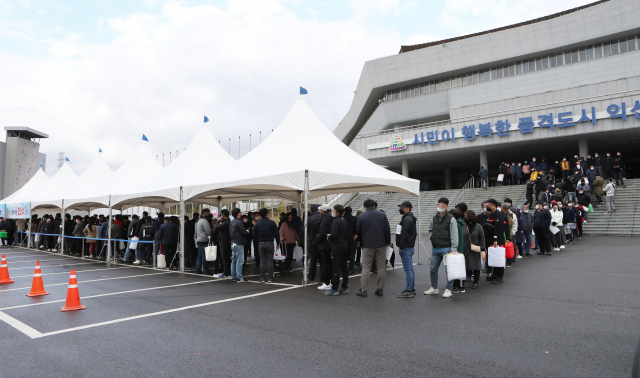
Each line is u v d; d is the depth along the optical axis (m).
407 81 41.94
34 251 18.58
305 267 8.34
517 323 5.11
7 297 7.49
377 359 3.95
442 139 33.03
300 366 3.80
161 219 12.70
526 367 3.67
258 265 12.00
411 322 5.27
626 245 13.26
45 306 6.65
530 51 35.38
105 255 15.79
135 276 10.17
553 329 4.82
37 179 24.89
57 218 18.64
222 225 9.52
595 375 3.46
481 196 25.88
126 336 4.88
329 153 10.13
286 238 10.49
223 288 8.14
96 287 8.52
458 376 3.49
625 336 4.50
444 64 39.47
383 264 7.06
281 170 9.12
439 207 6.97
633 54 31.27
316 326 5.17
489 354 4.02
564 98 29.08
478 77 39.12
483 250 7.48
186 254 11.77
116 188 14.42
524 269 9.51
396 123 44.19
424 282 8.38
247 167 9.98
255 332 4.95
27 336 4.92
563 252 12.41
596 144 30.80
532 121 28.83
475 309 5.90
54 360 4.07
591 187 19.78
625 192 19.47
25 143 54.47
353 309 6.07
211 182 10.34
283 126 10.87
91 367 3.86
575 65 33.78
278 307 6.30
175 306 6.52
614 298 6.33
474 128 31.42
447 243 6.86
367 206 7.20
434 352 4.11
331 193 15.02
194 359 4.04
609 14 31.72
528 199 20.00
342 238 7.21
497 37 36.75
